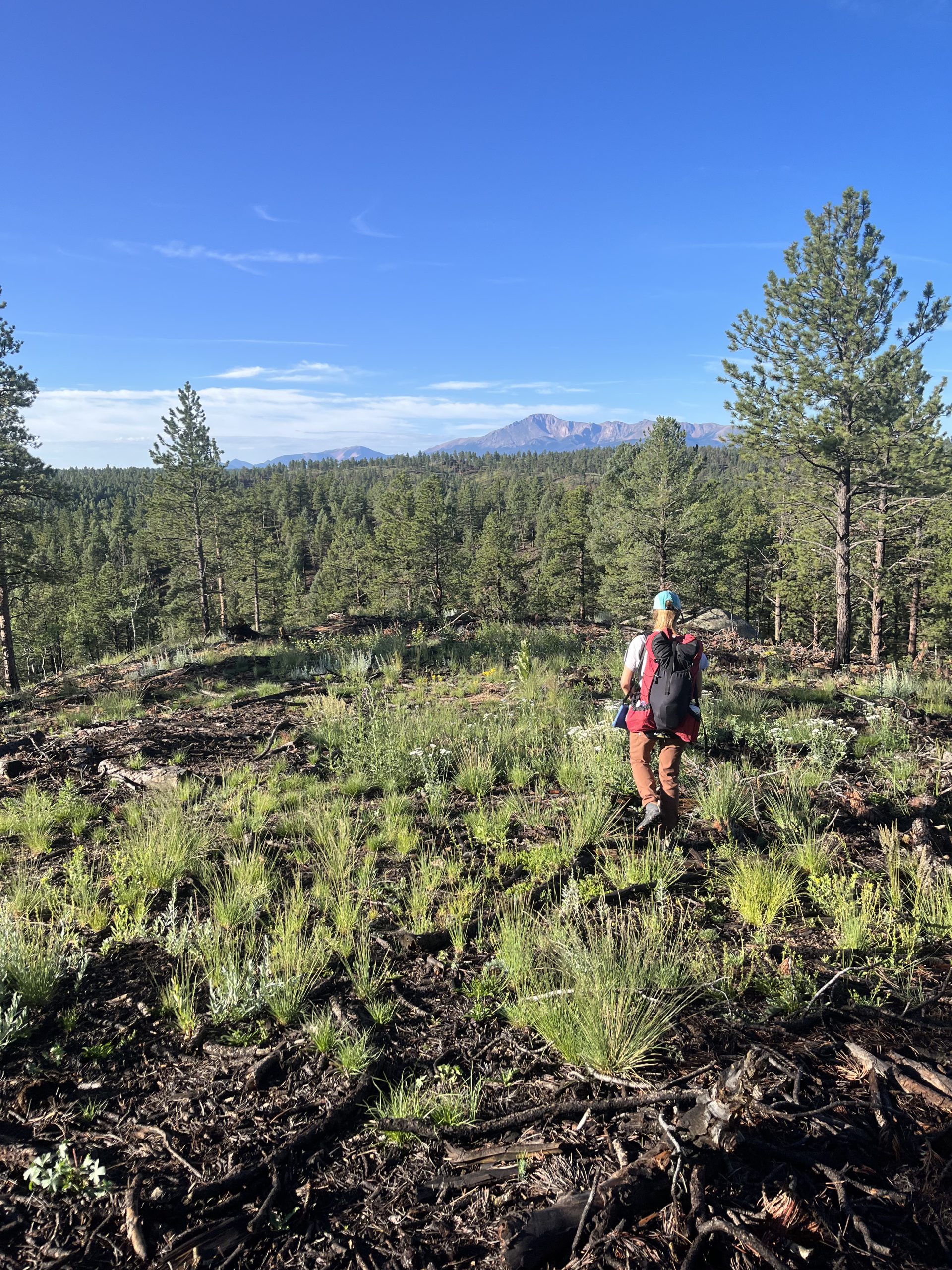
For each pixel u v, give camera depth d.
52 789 6.01
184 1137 2.40
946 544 33.22
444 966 3.37
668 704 4.30
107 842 4.93
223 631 17.75
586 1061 2.61
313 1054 2.78
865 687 9.10
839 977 3.04
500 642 12.78
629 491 34.59
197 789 5.77
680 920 3.54
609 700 8.57
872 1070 2.49
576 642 13.13
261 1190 2.20
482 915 3.72
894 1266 1.81
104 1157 2.32
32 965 3.18
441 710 7.82
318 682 10.48
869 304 19.80
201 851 4.52
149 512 45.69
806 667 11.54
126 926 3.68
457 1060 2.73
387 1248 1.99
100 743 7.30
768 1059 2.48
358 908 3.71
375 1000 3.11
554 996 2.95
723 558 38.38
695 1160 2.14
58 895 4.00
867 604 37.25
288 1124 2.44
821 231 20.02
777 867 4.09
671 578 32.81
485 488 186.88
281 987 3.05
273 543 66.81
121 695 10.01
